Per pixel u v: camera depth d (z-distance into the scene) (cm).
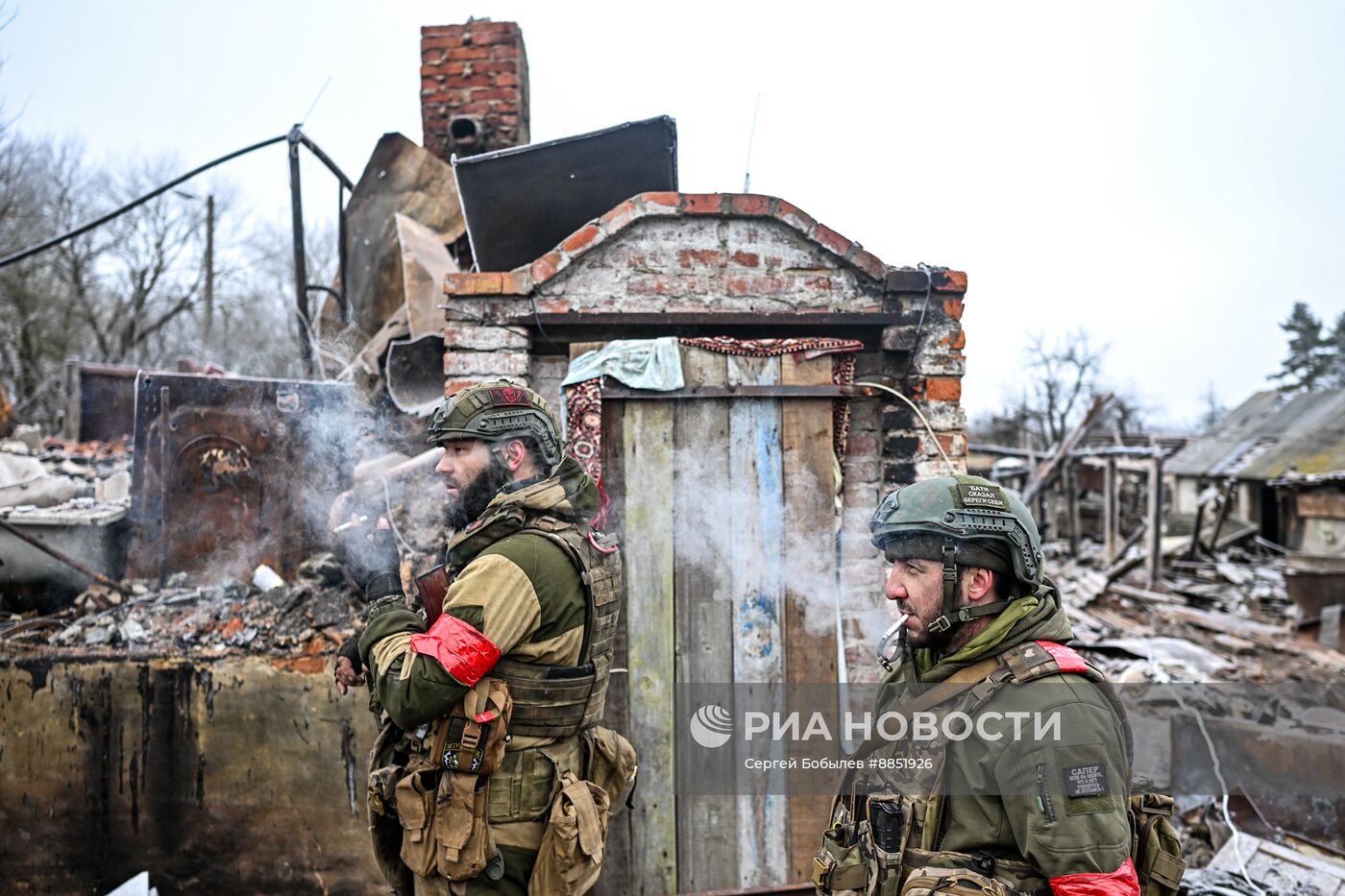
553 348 325
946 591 149
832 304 317
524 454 205
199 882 303
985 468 1847
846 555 321
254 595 340
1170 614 962
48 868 304
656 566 300
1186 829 399
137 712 303
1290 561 1087
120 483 438
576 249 311
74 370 773
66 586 358
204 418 353
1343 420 2194
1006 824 137
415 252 420
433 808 183
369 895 300
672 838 294
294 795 302
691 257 316
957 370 319
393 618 199
